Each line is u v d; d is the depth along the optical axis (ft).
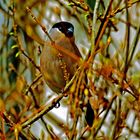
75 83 32.83
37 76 40.34
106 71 33.81
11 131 35.22
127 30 33.50
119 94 33.35
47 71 39.34
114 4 39.04
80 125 33.01
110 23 37.47
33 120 34.86
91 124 33.76
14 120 38.88
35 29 44.37
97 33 32.50
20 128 34.45
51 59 38.88
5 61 44.34
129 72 39.24
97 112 33.42
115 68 36.27
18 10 44.55
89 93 33.01
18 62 44.19
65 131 33.35
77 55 40.19
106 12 32.83
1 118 34.50
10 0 42.32
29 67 42.83
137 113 34.32
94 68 35.09
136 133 38.09
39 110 34.94
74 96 32.91
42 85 41.27
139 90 37.01
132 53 33.78
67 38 40.09
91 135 33.30
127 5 33.35
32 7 44.65
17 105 41.98
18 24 44.14
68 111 32.60
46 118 41.09
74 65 38.27
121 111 35.35
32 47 43.83
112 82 33.83
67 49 39.81
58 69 38.83
